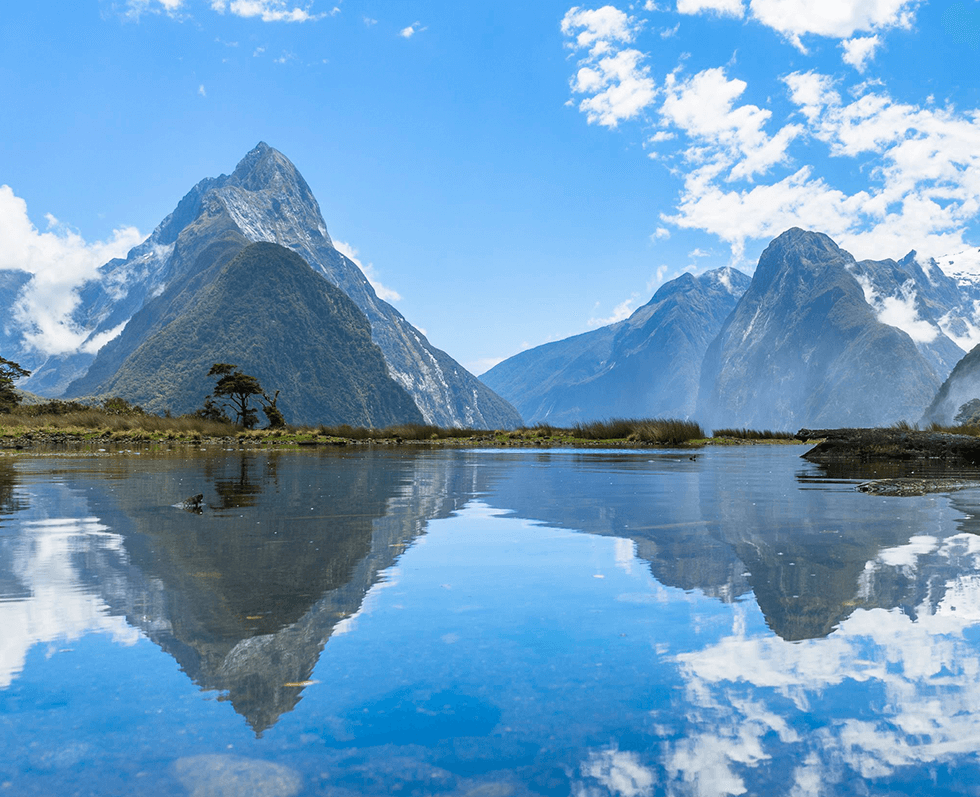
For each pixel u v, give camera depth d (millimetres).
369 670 2664
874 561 4598
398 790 1807
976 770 1912
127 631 3125
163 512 7113
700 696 2432
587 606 3541
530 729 2170
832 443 17766
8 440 28359
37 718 2242
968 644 2934
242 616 3363
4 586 3914
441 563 4602
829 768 1919
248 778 1865
